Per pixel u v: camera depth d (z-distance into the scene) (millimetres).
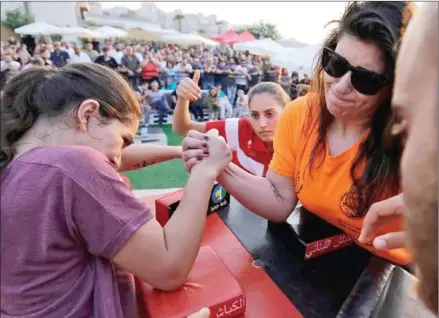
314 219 976
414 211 275
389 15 644
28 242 516
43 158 541
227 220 1068
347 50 690
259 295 745
